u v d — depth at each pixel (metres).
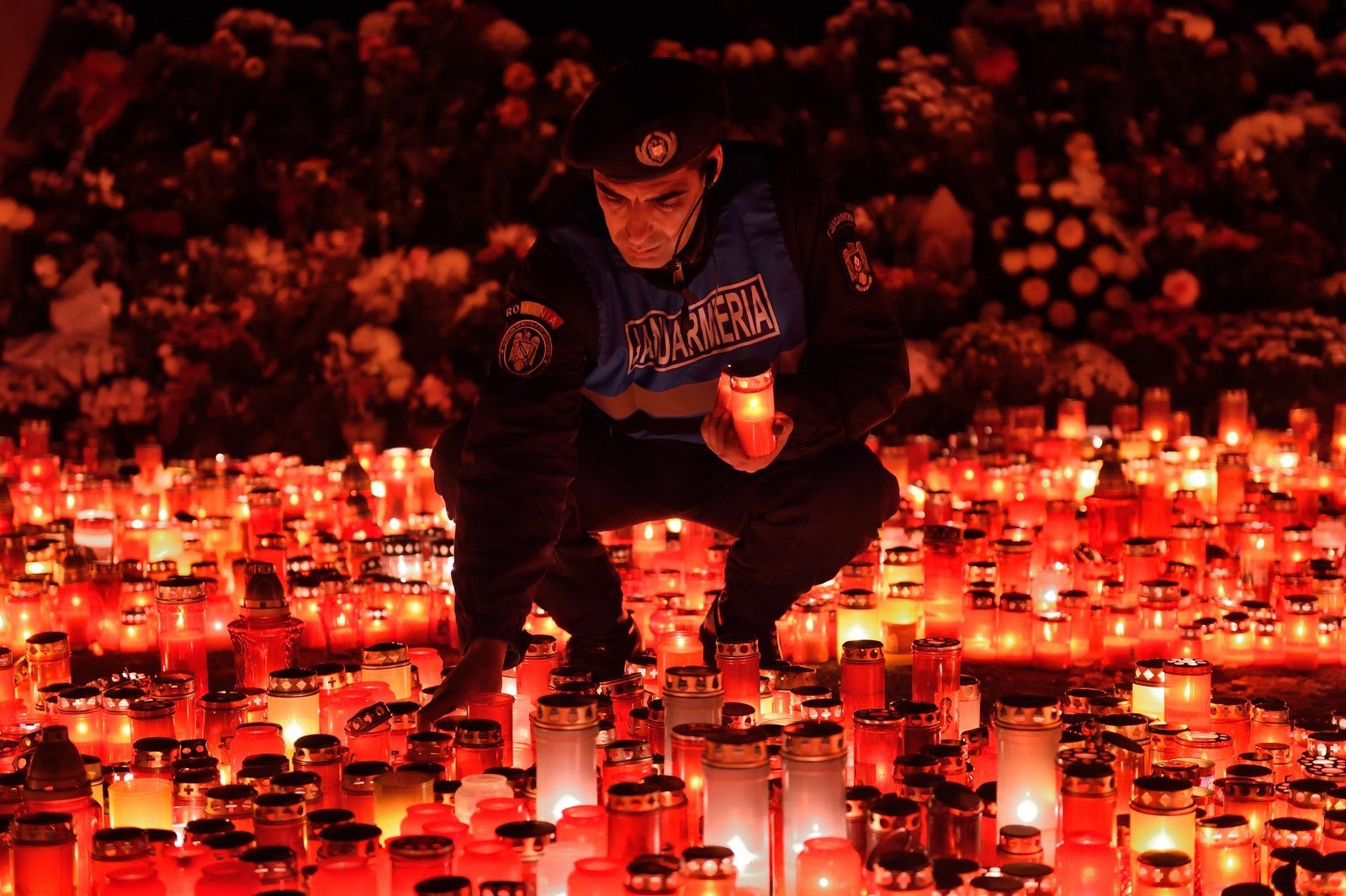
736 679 2.93
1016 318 8.51
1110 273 8.49
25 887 2.19
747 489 3.42
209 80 8.39
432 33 8.52
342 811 2.23
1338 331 8.23
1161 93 8.96
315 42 8.52
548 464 3.06
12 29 8.25
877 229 8.57
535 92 8.48
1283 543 4.60
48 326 8.14
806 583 3.48
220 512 5.27
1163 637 3.81
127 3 9.33
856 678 3.01
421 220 8.45
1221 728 2.94
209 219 8.27
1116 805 2.50
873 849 2.13
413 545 4.47
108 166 8.31
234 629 3.36
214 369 7.95
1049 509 4.77
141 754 2.54
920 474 6.00
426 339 8.12
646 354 3.31
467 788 2.34
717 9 9.58
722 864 2.00
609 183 3.01
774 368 3.14
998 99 8.83
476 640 2.91
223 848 2.11
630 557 4.38
